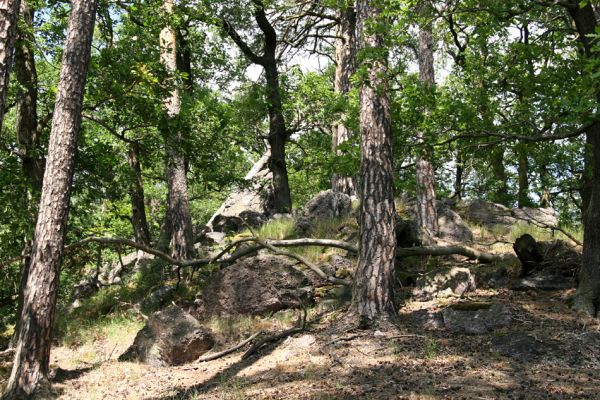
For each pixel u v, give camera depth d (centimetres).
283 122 2289
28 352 848
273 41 2317
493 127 1096
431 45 1644
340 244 1270
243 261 1262
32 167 1271
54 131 902
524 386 718
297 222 1675
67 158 902
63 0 1280
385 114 1078
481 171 2497
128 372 991
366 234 1040
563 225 1812
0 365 1063
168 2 1681
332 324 1046
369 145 1066
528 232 1631
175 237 1622
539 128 1081
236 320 1199
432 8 1046
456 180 2716
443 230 1645
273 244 1285
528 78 1172
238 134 2158
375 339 947
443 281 1141
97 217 1864
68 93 908
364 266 1030
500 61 1335
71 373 1002
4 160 1331
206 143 1554
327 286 1269
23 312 865
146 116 1322
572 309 1003
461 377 759
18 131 1273
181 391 855
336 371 834
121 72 1234
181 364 1030
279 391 773
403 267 1334
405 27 1012
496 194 2516
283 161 2294
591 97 863
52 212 884
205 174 1697
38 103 1393
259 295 1222
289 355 942
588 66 759
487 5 1005
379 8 1083
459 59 1738
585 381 736
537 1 991
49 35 1357
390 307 1016
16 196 1242
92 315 1467
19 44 1234
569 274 1155
